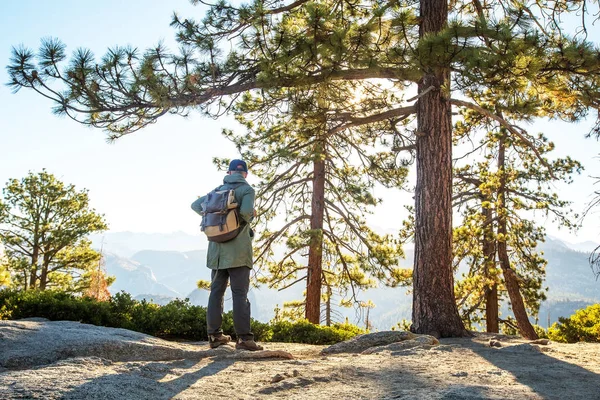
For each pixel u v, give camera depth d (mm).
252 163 16328
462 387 3830
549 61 8555
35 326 5781
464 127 18766
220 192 5938
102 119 9531
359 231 19484
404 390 3848
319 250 17734
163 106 9172
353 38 8516
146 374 4258
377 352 6352
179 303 9484
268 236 19250
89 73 8672
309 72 9648
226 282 6297
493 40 8117
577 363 5211
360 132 13758
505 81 8617
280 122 13180
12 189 30406
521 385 4031
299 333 10680
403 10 8266
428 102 9930
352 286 19969
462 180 20500
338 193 18578
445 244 9445
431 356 5691
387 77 9672
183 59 9000
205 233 5902
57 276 32906
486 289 19688
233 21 9391
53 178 31312
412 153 11492
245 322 5902
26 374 3793
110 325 8562
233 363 5152
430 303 9234
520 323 18859
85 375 3861
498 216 18672
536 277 19266
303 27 9883
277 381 4215
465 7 12430
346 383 4188
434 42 8055
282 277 20234
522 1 10727
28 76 8461
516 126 10039
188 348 5949
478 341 8039
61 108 9062
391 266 18000
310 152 13172
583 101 9641
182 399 3521
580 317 17375
